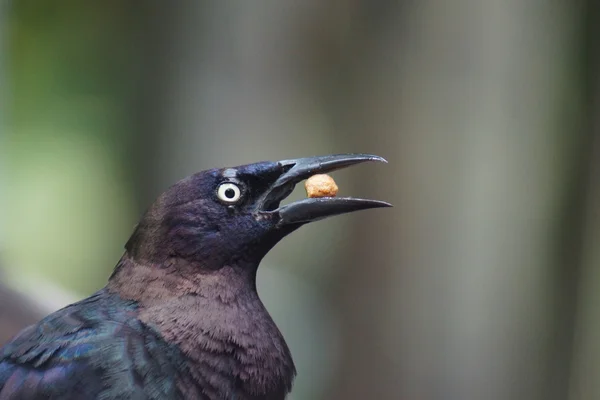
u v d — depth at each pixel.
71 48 18.55
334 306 13.03
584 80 13.01
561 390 13.59
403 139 12.28
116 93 17.48
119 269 7.36
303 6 12.57
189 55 14.08
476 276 12.56
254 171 7.31
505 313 12.79
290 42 12.80
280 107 13.09
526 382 13.17
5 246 19.28
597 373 14.16
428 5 12.04
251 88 13.26
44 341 6.88
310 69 12.73
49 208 21.23
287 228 7.39
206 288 7.07
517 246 12.71
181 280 7.09
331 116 12.65
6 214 21.44
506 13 12.09
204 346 6.79
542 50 12.45
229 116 13.55
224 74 13.50
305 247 13.60
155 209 7.24
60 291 11.52
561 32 12.59
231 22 13.27
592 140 13.12
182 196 7.19
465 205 12.38
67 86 19.06
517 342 12.97
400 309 12.60
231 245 7.17
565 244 13.17
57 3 18.20
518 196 12.61
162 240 7.14
